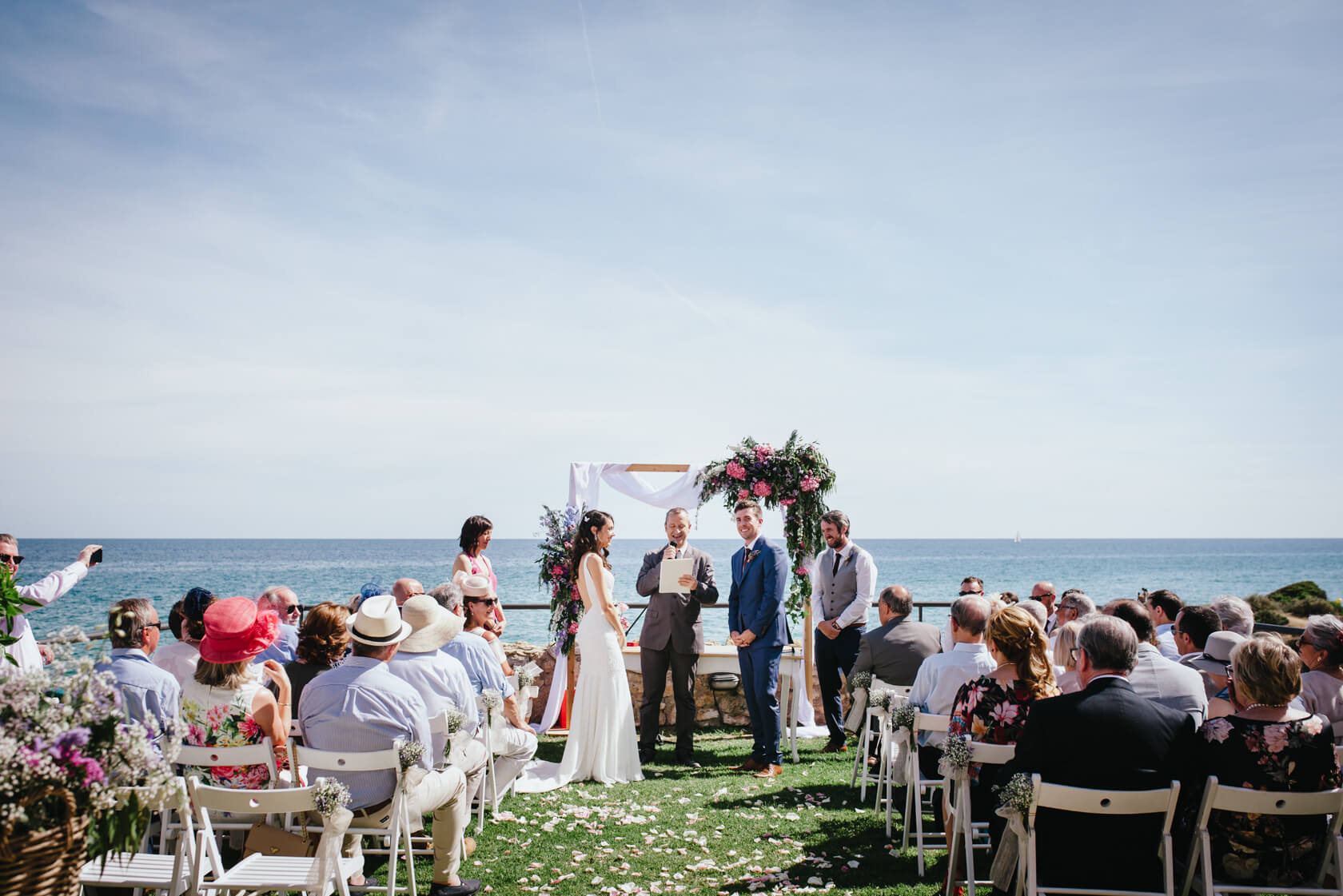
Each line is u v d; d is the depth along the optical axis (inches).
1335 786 121.1
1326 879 128.3
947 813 154.1
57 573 197.0
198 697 145.7
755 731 250.4
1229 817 121.3
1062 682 171.6
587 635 240.5
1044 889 119.0
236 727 144.1
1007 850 127.5
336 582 1732.3
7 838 78.1
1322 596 724.7
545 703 321.7
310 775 148.4
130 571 1980.8
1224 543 7081.7
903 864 169.3
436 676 171.9
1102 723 119.0
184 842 121.0
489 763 199.5
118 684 140.3
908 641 225.0
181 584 1641.2
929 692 181.2
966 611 179.3
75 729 83.4
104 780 85.4
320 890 121.8
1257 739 120.9
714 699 317.1
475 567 253.6
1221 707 139.0
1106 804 114.3
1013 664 146.9
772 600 246.7
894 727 171.6
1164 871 117.0
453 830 154.3
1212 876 121.0
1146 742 118.7
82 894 133.6
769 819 198.7
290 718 165.0
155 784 91.0
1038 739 122.2
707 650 276.5
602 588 241.9
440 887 153.7
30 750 81.6
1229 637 166.9
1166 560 3169.3
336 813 123.3
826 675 278.2
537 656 322.3
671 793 223.0
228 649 144.1
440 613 176.6
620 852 176.7
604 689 237.8
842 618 269.3
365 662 146.1
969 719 148.2
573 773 235.0
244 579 1786.4
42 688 86.7
